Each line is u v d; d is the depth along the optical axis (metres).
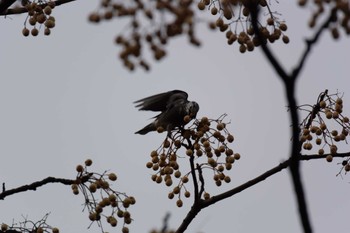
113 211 11.36
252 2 6.83
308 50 6.86
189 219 12.26
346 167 12.57
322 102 12.43
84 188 11.38
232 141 12.23
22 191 11.17
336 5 6.69
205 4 10.68
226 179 12.22
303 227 6.96
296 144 7.11
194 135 12.42
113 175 11.41
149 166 12.50
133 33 7.41
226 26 10.12
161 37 7.35
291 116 7.03
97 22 7.55
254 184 12.37
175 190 12.37
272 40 9.96
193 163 12.13
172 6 7.25
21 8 12.87
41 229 11.41
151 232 7.83
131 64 7.42
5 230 11.22
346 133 12.41
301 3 6.84
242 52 9.97
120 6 7.44
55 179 11.36
